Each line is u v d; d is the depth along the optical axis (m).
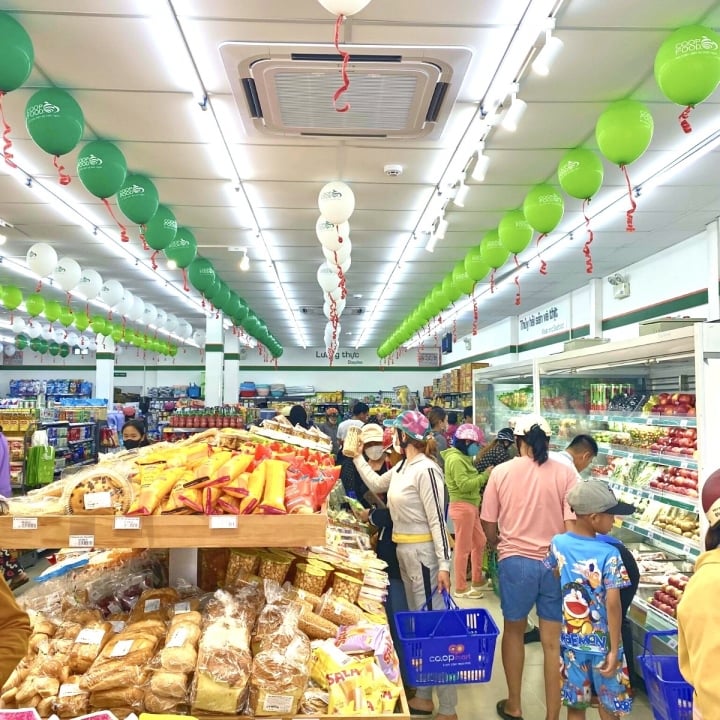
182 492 1.96
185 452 2.50
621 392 4.88
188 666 1.70
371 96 3.78
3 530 1.90
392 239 7.63
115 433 11.12
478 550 5.51
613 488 4.43
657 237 7.40
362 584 2.45
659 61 3.15
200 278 7.37
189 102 4.08
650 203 6.18
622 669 2.53
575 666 2.58
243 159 5.03
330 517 3.49
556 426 5.35
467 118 4.35
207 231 7.20
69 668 1.78
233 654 1.71
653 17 3.19
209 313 13.04
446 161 5.09
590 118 4.30
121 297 8.34
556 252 8.09
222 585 2.33
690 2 3.07
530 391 6.34
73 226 7.03
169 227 5.54
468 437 5.50
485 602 5.18
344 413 19.50
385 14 3.14
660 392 4.50
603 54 3.52
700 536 3.29
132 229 7.12
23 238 7.50
